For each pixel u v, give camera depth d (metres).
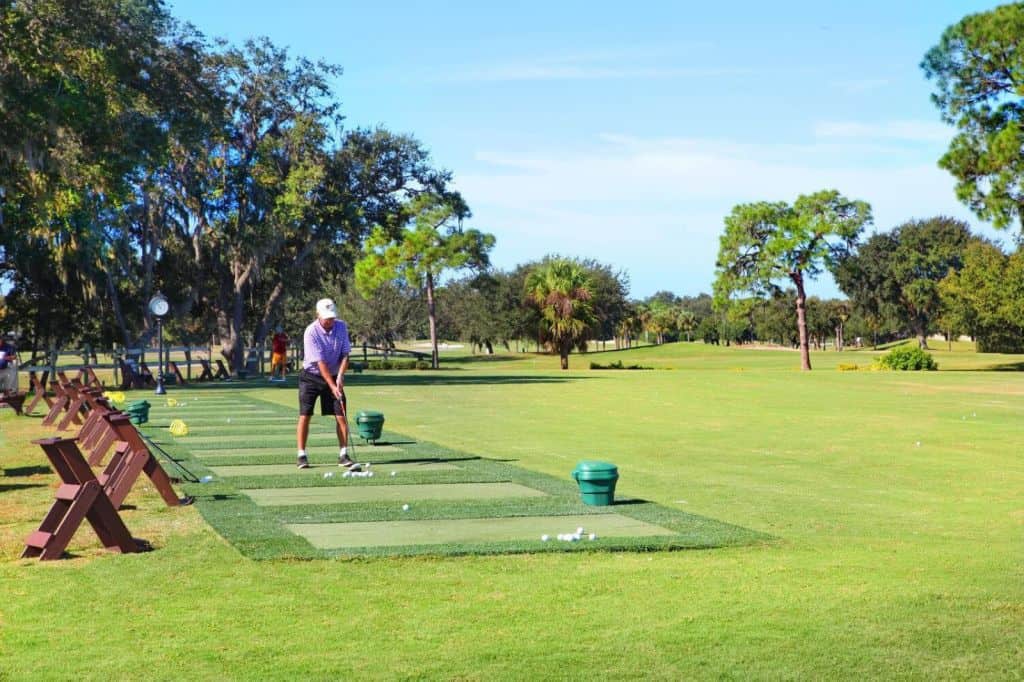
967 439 17.62
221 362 43.47
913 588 6.80
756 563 7.60
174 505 10.01
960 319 78.00
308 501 10.38
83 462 7.99
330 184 44.78
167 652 5.45
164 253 42.47
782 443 16.84
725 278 62.38
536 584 6.89
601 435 17.84
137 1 34.38
